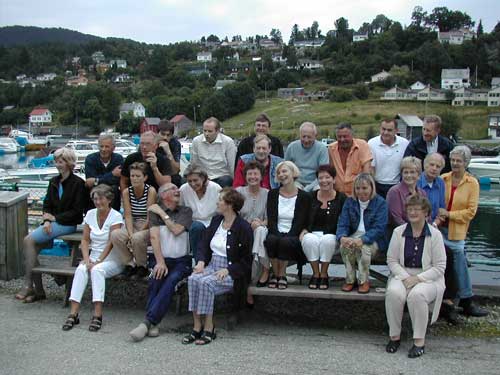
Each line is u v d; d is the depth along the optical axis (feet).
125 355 15.99
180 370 14.89
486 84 400.88
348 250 18.07
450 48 445.37
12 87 447.42
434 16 563.89
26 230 24.16
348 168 22.20
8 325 18.65
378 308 20.36
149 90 432.25
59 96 427.33
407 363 15.38
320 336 17.69
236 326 18.61
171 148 25.31
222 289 17.67
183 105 350.23
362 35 565.53
